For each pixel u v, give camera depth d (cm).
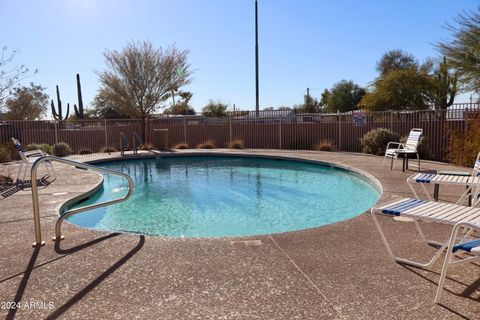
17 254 388
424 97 2373
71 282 320
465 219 310
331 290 299
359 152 1539
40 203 645
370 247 395
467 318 255
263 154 1482
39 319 263
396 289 298
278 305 277
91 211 724
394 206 357
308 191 897
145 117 2036
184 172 1223
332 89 4141
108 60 2039
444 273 274
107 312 271
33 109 2778
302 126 1794
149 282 319
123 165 1401
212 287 308
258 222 652
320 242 413
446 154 1312
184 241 421
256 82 2458
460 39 1127
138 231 607
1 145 1436
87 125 1881
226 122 1944
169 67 2067
